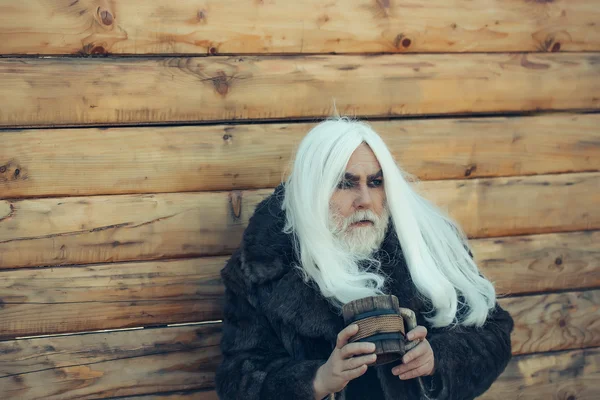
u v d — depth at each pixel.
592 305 2.80
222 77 2.40
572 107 2.74
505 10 2.63
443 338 2.12
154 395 2.44
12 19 2.20
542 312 2.75
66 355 2.35
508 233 2.71
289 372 1.98
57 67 2.26
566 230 2.77
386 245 2.18
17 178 2.26
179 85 2.36
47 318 2.33
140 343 2.42
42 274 2.31
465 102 2.63
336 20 2.47
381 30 2.52
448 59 2.60
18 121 2.24
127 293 2.39
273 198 2.25
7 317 2.29
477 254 2.68
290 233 2.16
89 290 2.35
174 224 2.41
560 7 2.69
